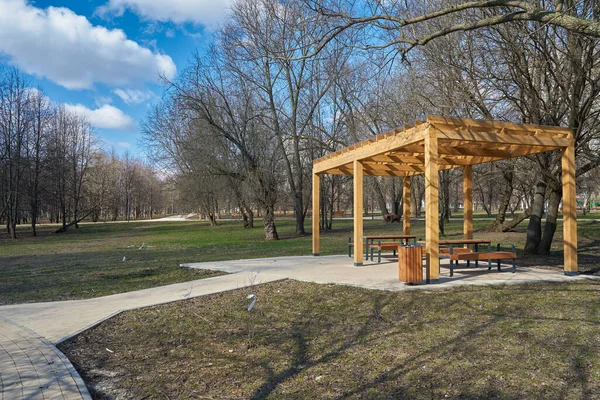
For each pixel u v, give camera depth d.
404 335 5.49
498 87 11.14
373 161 11.51
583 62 10.59
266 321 6.48
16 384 4.19
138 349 5.41
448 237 20.28
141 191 74.69
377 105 24.00
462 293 7.31
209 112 24.31
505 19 6.70
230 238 27.08
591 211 57.59
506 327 5.58
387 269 10.53
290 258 13.77
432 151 8.10
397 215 36.81
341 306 7.02
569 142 8.88
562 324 5.59
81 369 4.73
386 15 7.60
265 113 27.48
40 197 39.97
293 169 29.22
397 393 3.88
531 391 3.80
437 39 11.88
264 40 18.86
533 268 10.23
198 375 4.50
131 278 11.14
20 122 35.47
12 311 7.51
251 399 3.88
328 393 3.95
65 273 12.38
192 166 26.59
